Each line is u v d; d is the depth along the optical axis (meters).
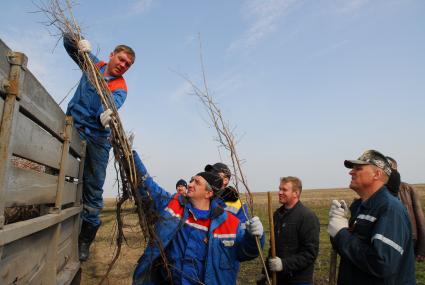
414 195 4.82
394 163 4.21
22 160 3.27
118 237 3.64
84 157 4.70
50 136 2.98
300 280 4.17
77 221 4.73
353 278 2.99
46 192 3.00
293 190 4.43
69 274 3.97
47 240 3.22
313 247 4.16
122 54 4.56
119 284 6.78
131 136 3.72
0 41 1.92
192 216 3.46
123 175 3.60
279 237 4.40
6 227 2.06
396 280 2.75
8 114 2.04
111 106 3.68
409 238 2.85
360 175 3.11
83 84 4.75
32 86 2.38
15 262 2.33
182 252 3.37
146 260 3.38
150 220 3.52
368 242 2.89
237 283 7.09
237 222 3.48
